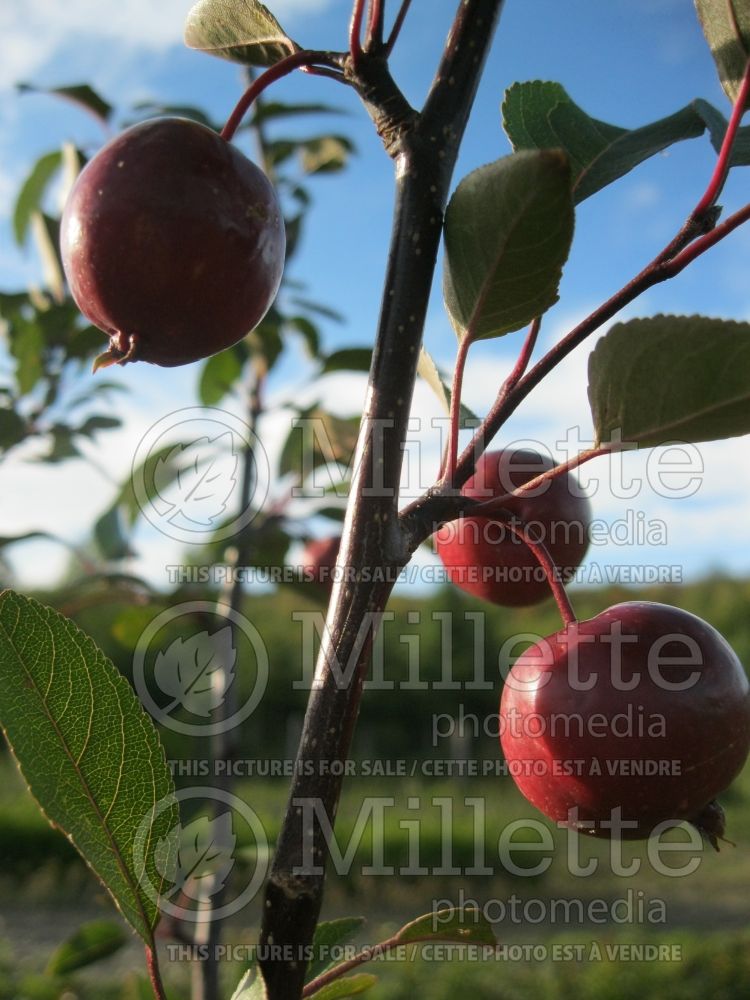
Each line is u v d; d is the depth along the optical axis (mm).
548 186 125
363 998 1197
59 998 1142
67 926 1688
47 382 469
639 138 188
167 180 146
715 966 1268
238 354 464
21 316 479
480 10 138
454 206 134
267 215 154
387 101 138
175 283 147
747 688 159
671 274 142
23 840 2012
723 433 140
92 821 136
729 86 171
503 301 140
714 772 153
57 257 473
